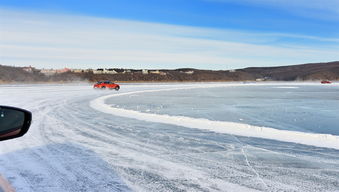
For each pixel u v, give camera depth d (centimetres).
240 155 652
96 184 465
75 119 1202
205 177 504
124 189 446
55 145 727
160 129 981
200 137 851
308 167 563
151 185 464
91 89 3916
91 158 614
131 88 4584
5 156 619
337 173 527
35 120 1159
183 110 1652
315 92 3800
